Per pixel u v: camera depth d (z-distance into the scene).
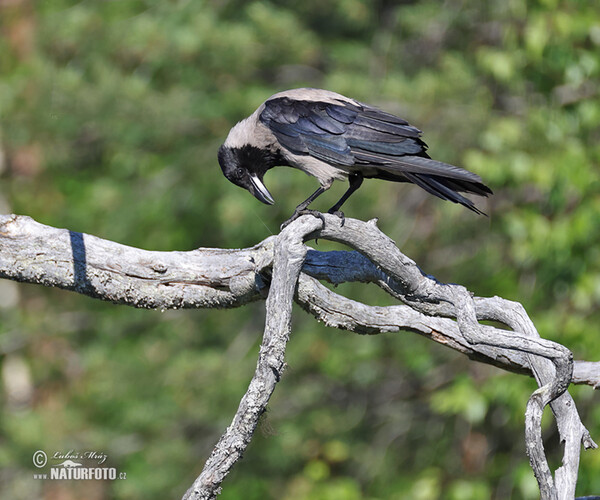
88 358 15.93
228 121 15.65
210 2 16.58
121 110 15.19
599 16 13.20
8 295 17.20
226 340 15.83
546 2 12.77
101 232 16.66
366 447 15.22
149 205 16.12
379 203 14.27
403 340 14.30
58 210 17.41
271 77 16.73
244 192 14.78
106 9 16.56
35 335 16.72
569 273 13.43
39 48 15.96
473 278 14.30
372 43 17.09
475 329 5.70
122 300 6.44
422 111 13.84
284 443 14.62
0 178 17.34
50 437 14.61
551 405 5.54
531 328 6.05
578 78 13.16
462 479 14.41
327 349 14.70
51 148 16.23
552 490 5.20
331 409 15.26
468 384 13.29
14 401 17.06
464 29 15.34
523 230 13.09
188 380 14.84
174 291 6.45
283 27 15.38
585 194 13.16
